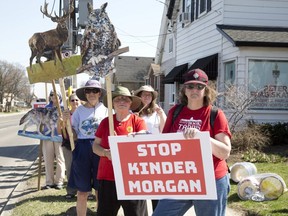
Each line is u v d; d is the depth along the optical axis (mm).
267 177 6586
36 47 5496
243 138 11383
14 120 46688
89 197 7113
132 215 4168
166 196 3611
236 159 10414
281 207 6012
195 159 3457
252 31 13992
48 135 7551
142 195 3691
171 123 3791
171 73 20219
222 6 14672
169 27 24281
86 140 5496
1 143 18500
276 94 13500
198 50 17547
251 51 13289
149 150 3604
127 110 4500
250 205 6270
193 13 18234
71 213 6242
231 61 14125
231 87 12250
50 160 8156
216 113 3598
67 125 5473
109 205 4273
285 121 13523
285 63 13555
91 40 4984
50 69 5465
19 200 7312
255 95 12320
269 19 14766
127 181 3705
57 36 5430
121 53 4941
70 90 8609
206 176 3447
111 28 4977
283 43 12844
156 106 5926
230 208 6277
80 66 5160
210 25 16016
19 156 13805
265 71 13461
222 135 3516
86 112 5676
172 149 3510
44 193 7684
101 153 4223
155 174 3625
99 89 5719
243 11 14656
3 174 10148
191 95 3596
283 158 10383
